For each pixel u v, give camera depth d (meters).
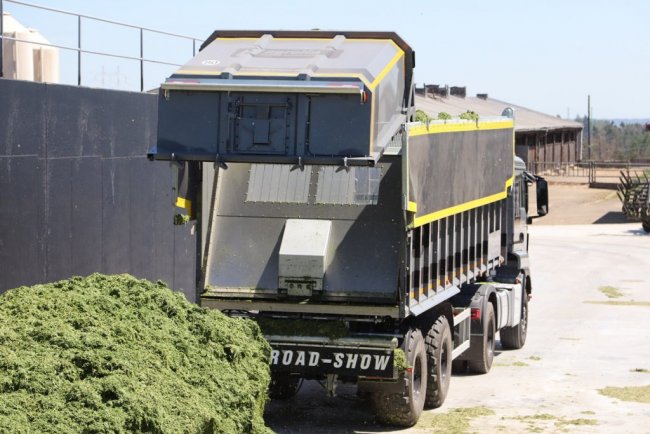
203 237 19.09
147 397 12.11
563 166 133.00
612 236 73.38
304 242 18.70
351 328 19.06
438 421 20.02
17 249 20.72
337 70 17.72
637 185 84.25
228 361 14.23
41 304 13.72
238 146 17.66
